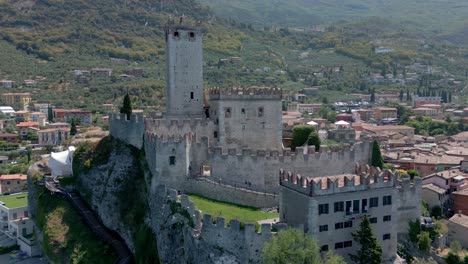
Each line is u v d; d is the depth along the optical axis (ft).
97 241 364.17
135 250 336.49
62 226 391.24
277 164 342.03
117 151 402.31
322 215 265.34
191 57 403.13
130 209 366.43
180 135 357.20
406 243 318.65
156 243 311.88
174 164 334.44
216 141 387.75
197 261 272.72
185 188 337.31
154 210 324.60
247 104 390.42
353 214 273.13
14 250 465.88
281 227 263.08
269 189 340.80
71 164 456.45
